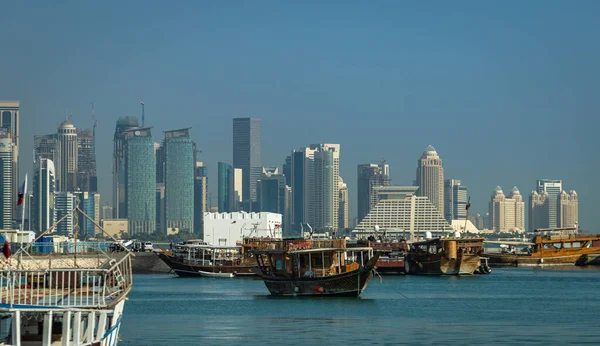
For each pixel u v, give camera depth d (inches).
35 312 3038.9
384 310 6205.7
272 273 7263.8
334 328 5270.7
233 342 4741.6
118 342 4734.3
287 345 4648.1
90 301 3486.7
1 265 4596.5
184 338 4879.4
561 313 6176.2
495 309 6402.6
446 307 6491.1
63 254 5920.3
